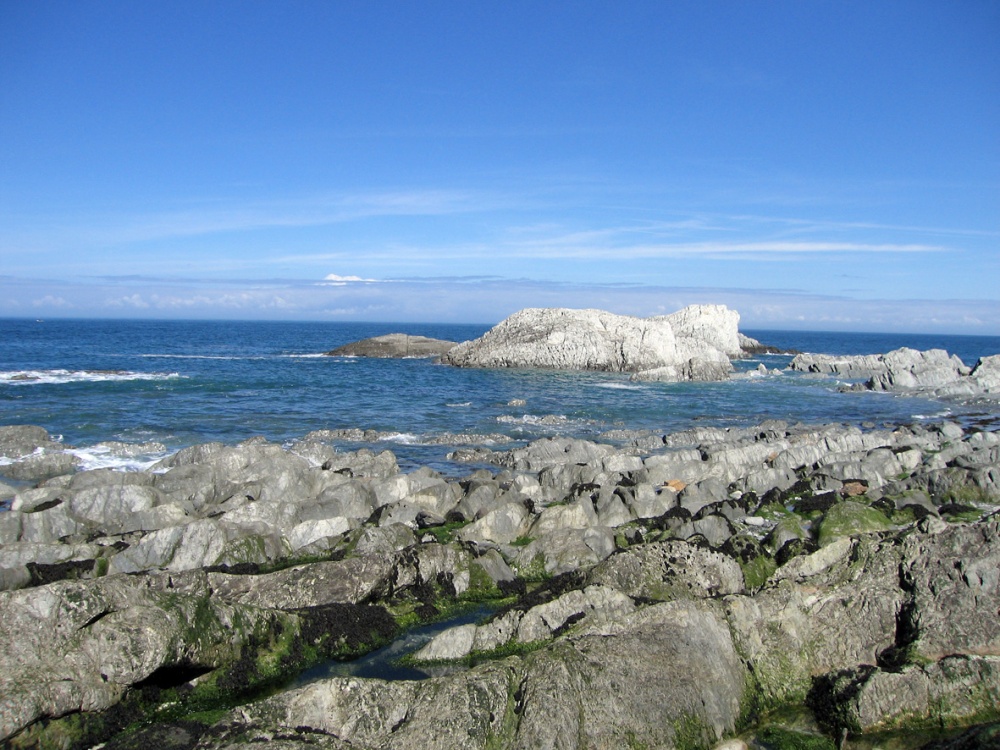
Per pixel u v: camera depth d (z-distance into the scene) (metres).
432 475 25.55
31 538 18.22
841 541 14.04
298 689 9.45
